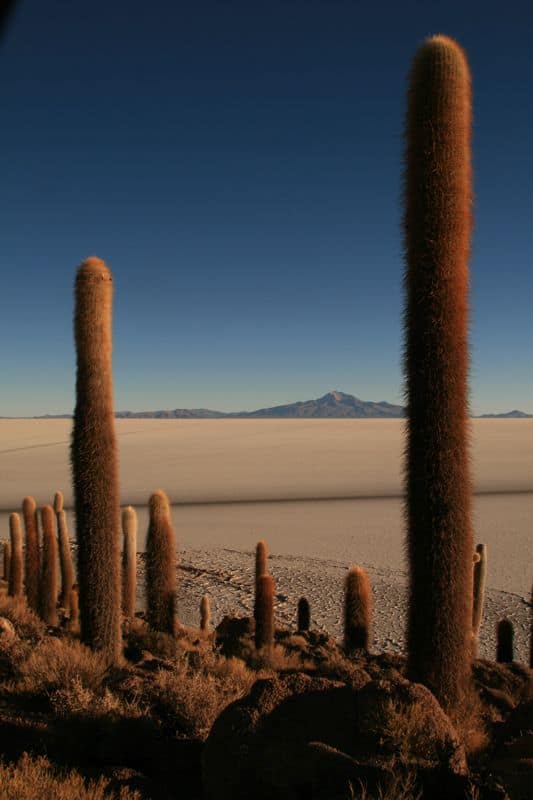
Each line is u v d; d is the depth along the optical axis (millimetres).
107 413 9930
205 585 27031
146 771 5617
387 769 4387
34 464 82062
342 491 59625
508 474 73250
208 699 6742
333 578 28625
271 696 5059
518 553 33688
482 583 12461
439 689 6828
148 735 6074
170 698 6785
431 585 6918
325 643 13555
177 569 29891
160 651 10844
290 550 34531
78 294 9820
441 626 6871
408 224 7273
